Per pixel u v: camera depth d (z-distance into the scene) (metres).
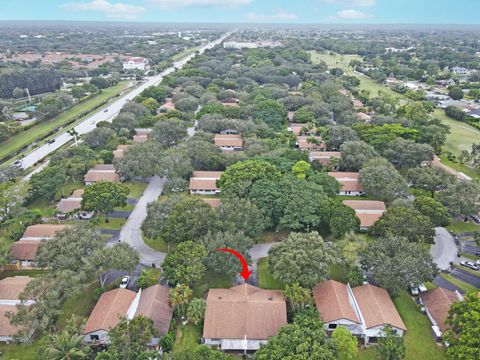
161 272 82.81
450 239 96.56
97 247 76.75
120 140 152.00
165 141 146.62
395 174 110.62
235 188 100.31
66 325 65.44
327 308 68.81
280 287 78.69
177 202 91.88
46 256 73.88
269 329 65.12
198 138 142.00
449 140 166.38
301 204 92.50
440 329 66.31
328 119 176.62
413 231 85.38
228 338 64.12
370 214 99.25
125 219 104.06
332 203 95.00
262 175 104.56
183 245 76.75
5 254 81.44
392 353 58.38
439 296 72.44
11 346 64.50
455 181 110.88
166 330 65.44
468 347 55.31
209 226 84.50
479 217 103.69
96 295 74.75
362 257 76.88
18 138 166.88
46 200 113.06
